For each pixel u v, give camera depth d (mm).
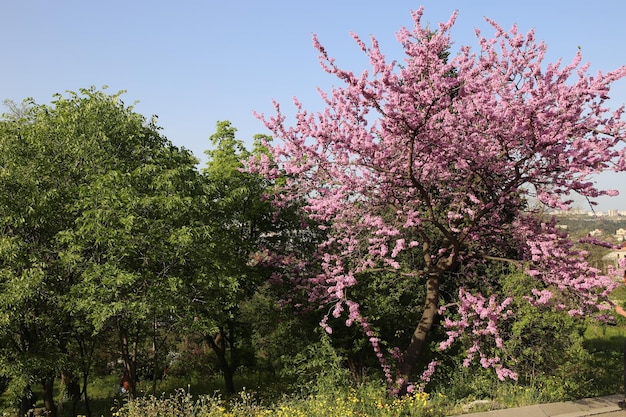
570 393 10203
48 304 13195
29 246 12742
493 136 10766
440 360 15109
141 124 15219
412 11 9680
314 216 13250
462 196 12148
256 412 8773
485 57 10750
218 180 17031
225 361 20000
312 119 11625
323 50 9547
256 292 18594
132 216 12023
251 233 18156
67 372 15680
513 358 11203
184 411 8859
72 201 13203
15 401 14062
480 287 13977
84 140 13586
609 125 10039
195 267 13664
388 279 16250
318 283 15625
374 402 9141
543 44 10266
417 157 11719
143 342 17609
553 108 9578
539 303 11047
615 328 22406
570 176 10578
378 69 9531
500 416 8188
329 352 13531
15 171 12953
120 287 12508
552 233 11586
